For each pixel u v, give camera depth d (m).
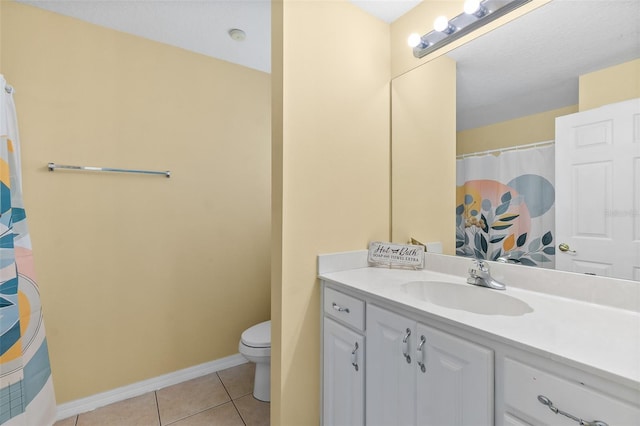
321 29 1.44
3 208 1.32
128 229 1.84
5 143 1.36
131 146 1.85
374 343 1.14
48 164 1.61
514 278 1.20
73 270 1.68
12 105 1.43
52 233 1.63
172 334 1.98
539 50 1.16
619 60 0.97
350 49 1.55
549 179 1.13
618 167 0.96
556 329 0.79
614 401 0.59
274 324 1.36
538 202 1.16
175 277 2.00
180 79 2.02
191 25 1.78
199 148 2.09
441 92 1.48
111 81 1.79
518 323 0.84
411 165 1.62
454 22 1.36
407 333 1.02
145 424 1.59
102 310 1.76
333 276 1.39
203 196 2.11
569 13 1.08
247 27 1.81
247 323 2.29
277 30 1.34
